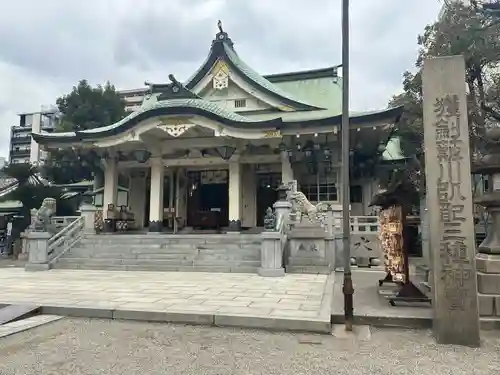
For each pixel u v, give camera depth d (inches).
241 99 845.2
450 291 226.5
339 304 303.7
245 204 821.9
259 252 557.6
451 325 223.9
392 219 338.3
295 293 353.7
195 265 542.6
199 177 886.4
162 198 787.4
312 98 911.7
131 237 638.5
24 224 917.2
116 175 818.2
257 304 302.2
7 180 1238.3
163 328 258.1
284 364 189.2
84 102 1193.4
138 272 522.0
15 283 421.7
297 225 546.9
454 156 237.1
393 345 220.7
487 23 616.7
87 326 263.3
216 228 824.9
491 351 209.6
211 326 263.4
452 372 179.2
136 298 328.8
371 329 256.2
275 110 821.9
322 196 765.3
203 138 761.6
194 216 839.7
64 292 360.2
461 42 591.5
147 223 891.4
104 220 786.8
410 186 320.5
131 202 900.0
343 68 274.5
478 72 618.5
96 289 377.4
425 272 362.0
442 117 242.1
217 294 348.5
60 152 818.8
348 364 189.3
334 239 581.3
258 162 783.1
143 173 901.8
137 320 278.2
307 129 669.3
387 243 359.3
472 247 226.8
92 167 856.9
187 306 295.0
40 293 354.9
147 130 703.1
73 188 1047.6
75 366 186.9
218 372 178.7
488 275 261.3
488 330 246.5
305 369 182.4
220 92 856.9
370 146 733.3
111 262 568.1
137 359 196.7
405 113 759.7
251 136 676.7
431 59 248.5
